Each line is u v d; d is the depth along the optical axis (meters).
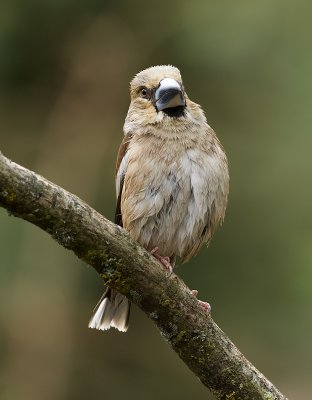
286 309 14.47
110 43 15.68
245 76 14.98
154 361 15.27
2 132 15.67
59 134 15.68
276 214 14.54
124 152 8.21
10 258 13.88
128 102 15.78
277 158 14.68
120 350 15.20
